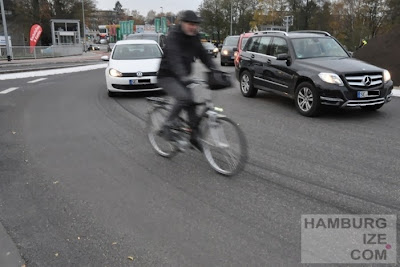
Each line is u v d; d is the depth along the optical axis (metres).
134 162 5.49
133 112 8.96
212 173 5.03
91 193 4.46
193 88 5.02
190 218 3.85
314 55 9.15
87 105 9.91
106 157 5.71
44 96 11.55
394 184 4.67
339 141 6.53
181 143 5.23
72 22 53.19
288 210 4.00
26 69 21.61
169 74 5.06
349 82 7.93
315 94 8.17
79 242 3.44
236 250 3.29
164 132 5.31
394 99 10.52
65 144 6.39
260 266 3.07
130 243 3.42
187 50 4.88
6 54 36.09
